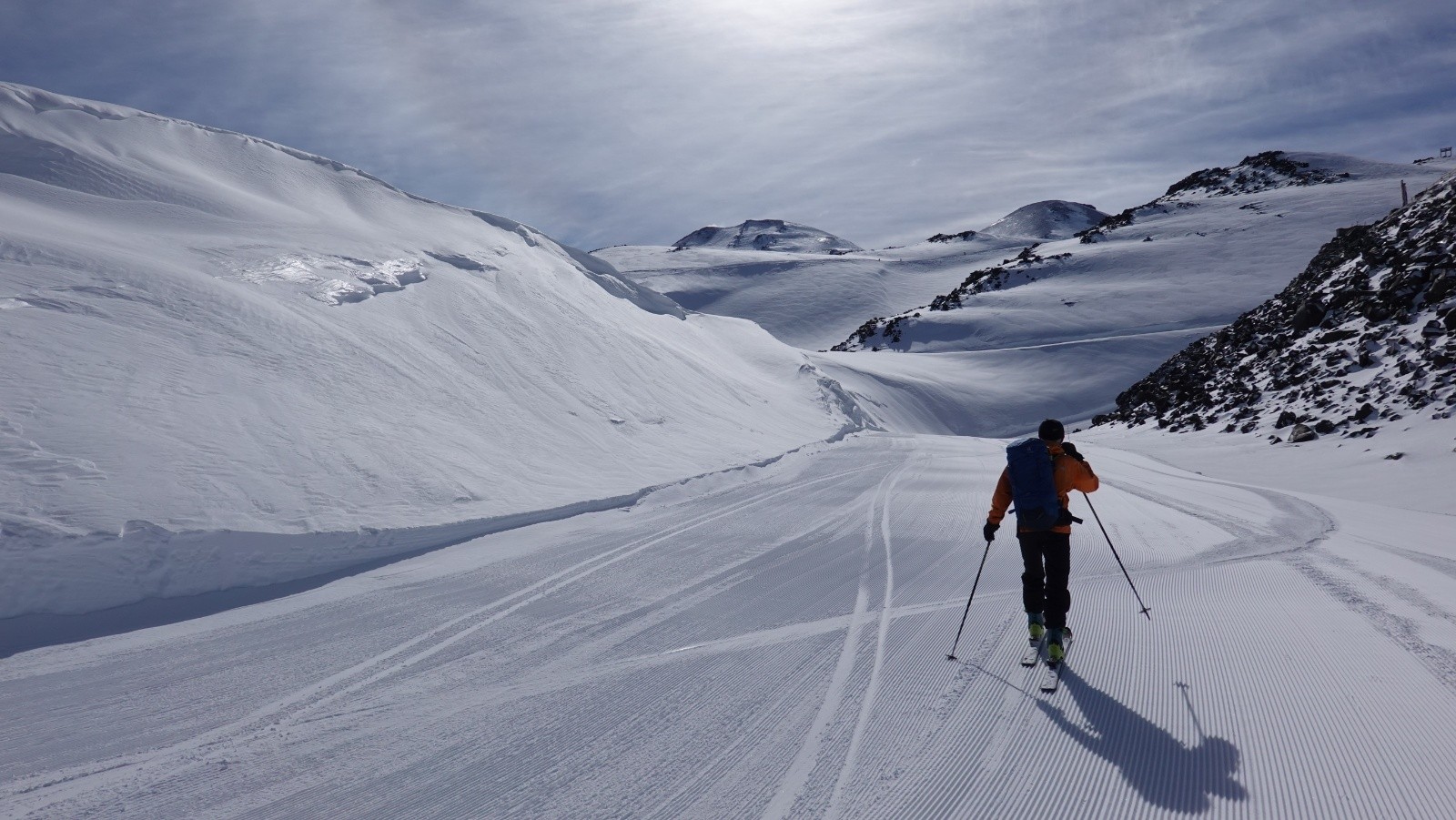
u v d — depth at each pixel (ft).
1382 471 47.37
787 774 11.92
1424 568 22.22
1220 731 12.41
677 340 100.68
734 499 42.16
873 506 39.45
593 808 11.13
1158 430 88.12
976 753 12.25
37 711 14.88
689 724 13.87
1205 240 371.35
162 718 14.55
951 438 100.73
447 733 13.80
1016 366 239.71
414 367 45.65
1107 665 15.60
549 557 27.76
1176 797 10.60
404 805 11.37
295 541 25.04
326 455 31.71
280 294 46.55
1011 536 31.04
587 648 18.21
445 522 29.94
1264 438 65.00
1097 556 25.94
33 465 23.56
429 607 21.66
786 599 22.16
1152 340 248.32
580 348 64.75
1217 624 17.70
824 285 533.55
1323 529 29.45
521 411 48.08
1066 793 10.91
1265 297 294.87
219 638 19.12
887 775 11.69
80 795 11.76
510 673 16.71
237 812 11.25
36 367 29.01
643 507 38.91
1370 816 9.78
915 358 253.44
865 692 15.01
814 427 90.94
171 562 22.50
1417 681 13.66
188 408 30.45
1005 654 16.76
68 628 19.67
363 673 16.80
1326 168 485.97
